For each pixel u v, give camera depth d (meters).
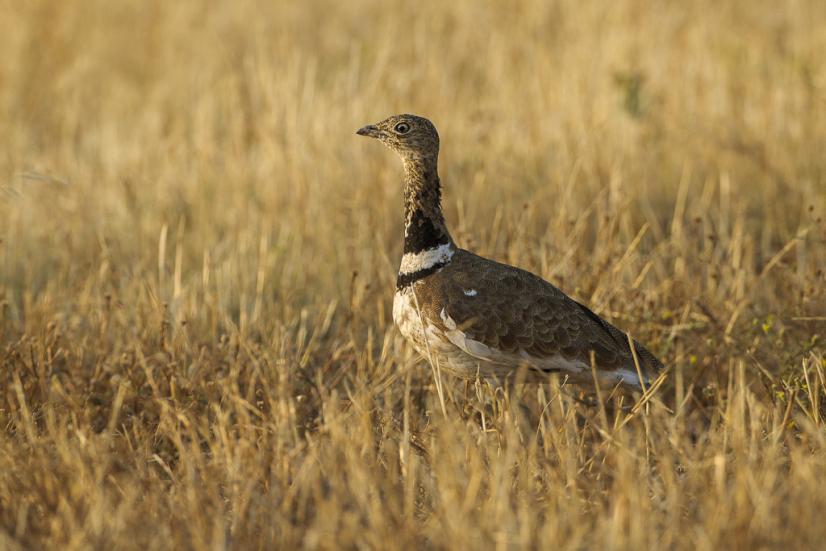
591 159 21.59
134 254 19.88
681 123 23.94
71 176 22.80
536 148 22.61
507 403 13.34
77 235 20.61
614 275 16.81
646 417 12.64
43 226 20.86
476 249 17.80
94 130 26.17
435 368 13.82
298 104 24.67
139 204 21.53
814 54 27.22
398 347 15.55
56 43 31.38
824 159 22.17
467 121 24.30
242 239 19.38
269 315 17.42
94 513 10.16
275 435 12.07
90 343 16.00
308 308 17.98
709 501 10.37
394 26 32.16
